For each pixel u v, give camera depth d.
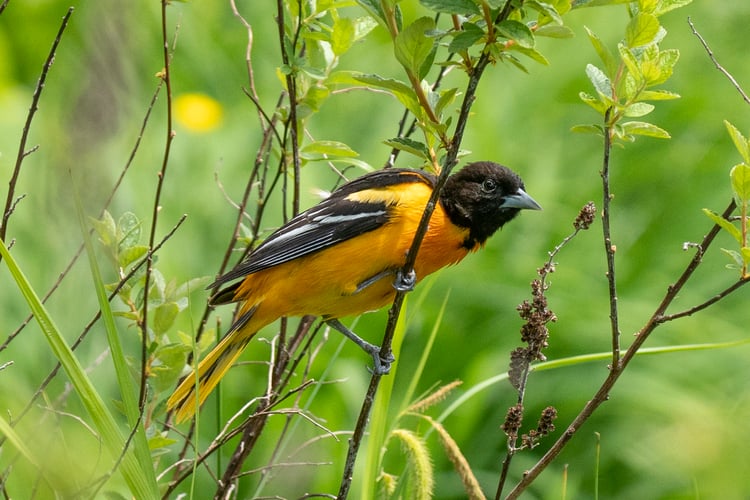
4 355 10.27
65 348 6.04
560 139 14.74
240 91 15.12
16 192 12.17
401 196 8.64
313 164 13.65
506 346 12.33
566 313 12.40
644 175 14.12
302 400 11.38
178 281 12.15
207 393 8.77
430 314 12.49
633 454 11.20
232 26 15.64
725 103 14.92
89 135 8.58
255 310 8.84
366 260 8.52
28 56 14.53
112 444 6.15
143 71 14.06
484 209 8.88
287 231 8.64
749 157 6.87
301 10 8.61
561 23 5.93
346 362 11.98
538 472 7.26
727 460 8.45
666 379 11.84
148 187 12.94
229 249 9.33
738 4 16.12
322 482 10.70
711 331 12.36
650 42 6.80
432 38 6.21
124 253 7.87
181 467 8.96
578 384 11.87
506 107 14.88
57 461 6.19
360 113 14.59
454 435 11.31
